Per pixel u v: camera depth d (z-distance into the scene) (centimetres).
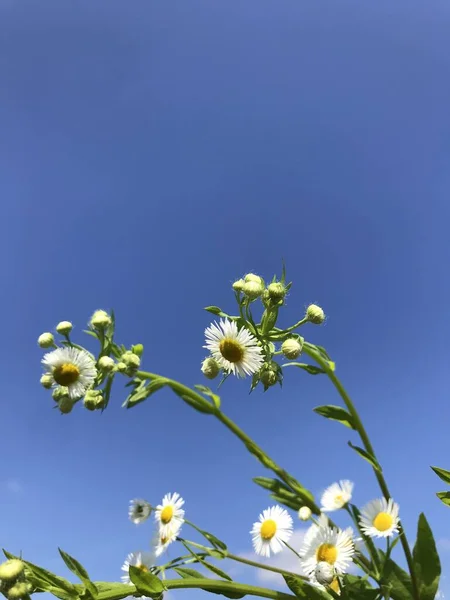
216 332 14
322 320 14
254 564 13
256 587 13
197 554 13
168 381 14
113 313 14
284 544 14
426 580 12
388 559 12
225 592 13
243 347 14
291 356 14
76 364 14
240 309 14
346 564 12
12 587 12
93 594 12
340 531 12
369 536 13
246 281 14
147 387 13
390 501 12
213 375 14
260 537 14
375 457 14
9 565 12
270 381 14
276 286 14
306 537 13
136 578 12
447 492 15
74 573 12
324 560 12
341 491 13
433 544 12
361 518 12
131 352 14
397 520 12
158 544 14
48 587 12
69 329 15
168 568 13
